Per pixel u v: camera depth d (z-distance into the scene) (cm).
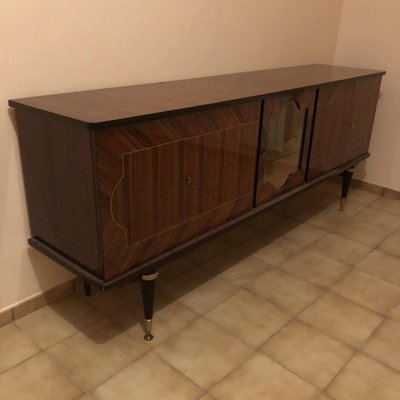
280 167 188
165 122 128
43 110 124
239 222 171
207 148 146
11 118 139
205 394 134
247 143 163
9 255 154
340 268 203
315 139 203
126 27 161
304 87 180
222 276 194
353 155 244
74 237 135
